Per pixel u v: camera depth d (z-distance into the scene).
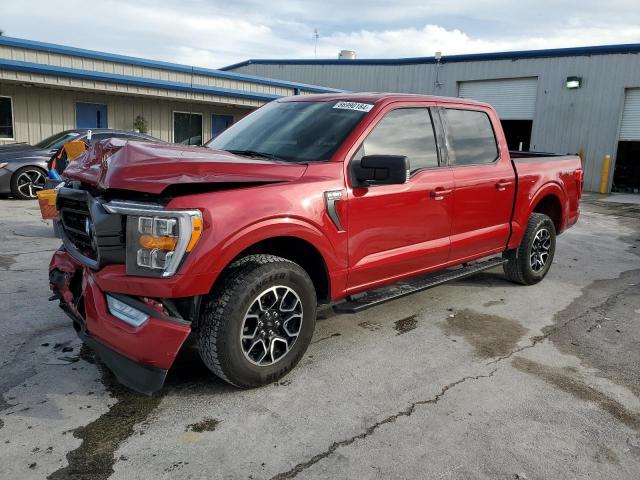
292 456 2.65
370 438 2.82
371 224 3.76
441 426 2.95
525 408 3.18
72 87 14.10
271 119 4.31
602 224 10.90
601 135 18.66
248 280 3.06
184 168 2.94
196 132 18.19
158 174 2.87
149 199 2.89
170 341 2.85
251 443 2.74
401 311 4.83
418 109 4.29
